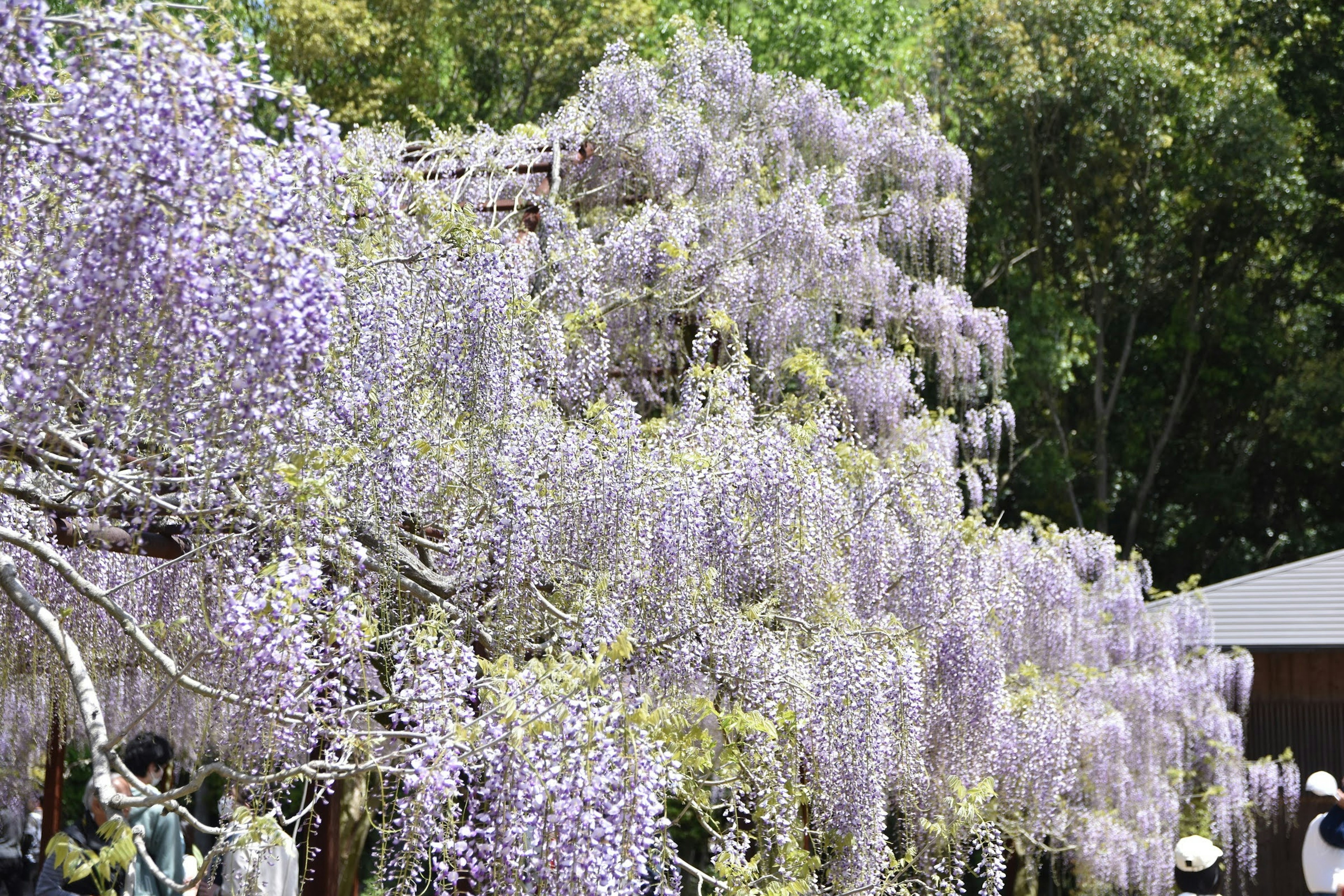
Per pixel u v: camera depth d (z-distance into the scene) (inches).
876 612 283.4
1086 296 877.8
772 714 220.4
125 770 136.3
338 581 183.6
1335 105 850.8
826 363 389.4
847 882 227.3
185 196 115.3
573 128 368.2
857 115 451.2
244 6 647.1
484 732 140.9
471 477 217.2
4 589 151.3
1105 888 386.6
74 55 117.6
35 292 130.2
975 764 285.9
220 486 155.4
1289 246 880.3
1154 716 427.2
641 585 218.7
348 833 265.1
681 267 323.3
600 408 229.6
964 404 503.5
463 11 766.5
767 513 238.1
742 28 830.5
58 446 168.4
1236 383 868.0
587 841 134.0
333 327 183.3
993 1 796.6
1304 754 454.3
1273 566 850.8
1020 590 350.6
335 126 127.2
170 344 128.8
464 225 216.8
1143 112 782.5
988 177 808.9
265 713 145.0
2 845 250.1
